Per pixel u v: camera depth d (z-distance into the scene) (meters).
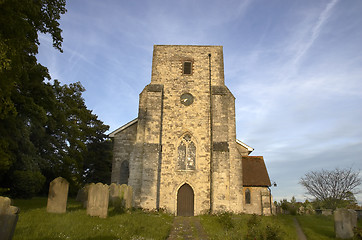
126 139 28.81
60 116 28.91
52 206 15.26
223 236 13.91
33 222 11.97
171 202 25.06
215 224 17.89
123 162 28.27
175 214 24.75
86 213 15.45
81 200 26.31
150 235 12.90
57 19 16.88
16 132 19.45
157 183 24.75
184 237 14.30
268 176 29.17
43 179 24.58
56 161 28.73
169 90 28.25
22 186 22.56
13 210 8.20
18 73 13.58
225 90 27.33
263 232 13.52
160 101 26.97
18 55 12.64
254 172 29.58
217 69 29.00
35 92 21.05
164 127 27.12
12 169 22.62
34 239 9.30
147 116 26.47
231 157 27.19
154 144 25.64
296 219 22.33
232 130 28.00
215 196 23.94
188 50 29.64
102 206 15.43
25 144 22.17
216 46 29.84
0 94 11.88
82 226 12.32
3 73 11.87
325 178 37.12
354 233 12.35
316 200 38.94
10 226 8.11
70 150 30.81
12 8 12.23
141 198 24.19
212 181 24.38
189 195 25.47
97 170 41.03
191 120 27.33
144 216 18.94
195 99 27.97
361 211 21.47
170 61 29.23
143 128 27.02
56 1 16.52
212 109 26.56
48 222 12.27
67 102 34.53
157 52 29.55
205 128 27.08
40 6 15.32
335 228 14.19
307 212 36.12
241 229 15.82
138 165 25.86
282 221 20.06
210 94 28.16
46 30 17.05
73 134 31.86
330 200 35.91
